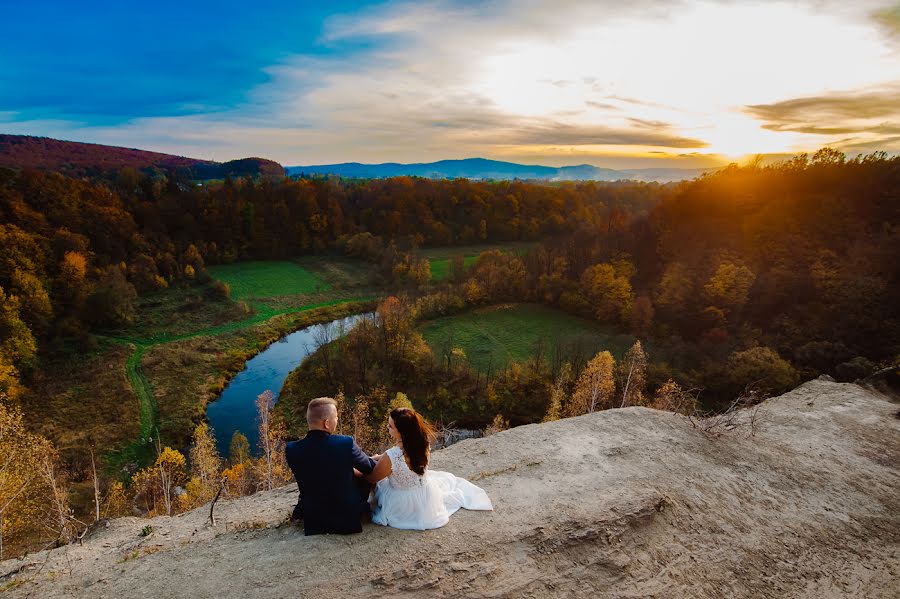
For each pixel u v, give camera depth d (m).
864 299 56.53
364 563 5.16
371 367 57.59
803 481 8.90
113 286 69.31
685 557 6.21
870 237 74.88
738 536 6.95
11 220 82.69
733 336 62.47
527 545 5.68
